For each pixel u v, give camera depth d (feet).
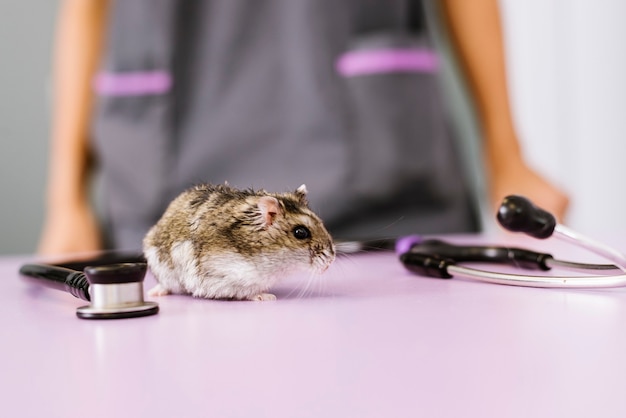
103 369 1.91
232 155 5.36
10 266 3.64
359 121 5.18
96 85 5.83
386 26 5.33
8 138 8.02
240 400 1.75
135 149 5.33
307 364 1.90
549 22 7.16
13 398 1.80
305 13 5.17
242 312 2.37
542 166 7.32
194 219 2.59
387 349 1.97
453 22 5.45
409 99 5.18
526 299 2.39
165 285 2.66
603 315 2.18
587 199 7.31
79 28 5.87
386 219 5.26
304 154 5.26
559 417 1.59
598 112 7.20
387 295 2.52
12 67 7.95
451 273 2.73
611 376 1.79
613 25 7.03
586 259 3.16
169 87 5.29
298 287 2.73
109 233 5.67
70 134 5.87
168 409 1.73
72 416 1.72
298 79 5.25
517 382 1.78
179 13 5.27
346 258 3.34
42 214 8.17
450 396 1.73
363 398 1.74
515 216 2.36
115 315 2.31
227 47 5.32
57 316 2.40
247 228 2.57
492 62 5.31
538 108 7.27
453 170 5.49
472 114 7.16
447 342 2.00
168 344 2.06
